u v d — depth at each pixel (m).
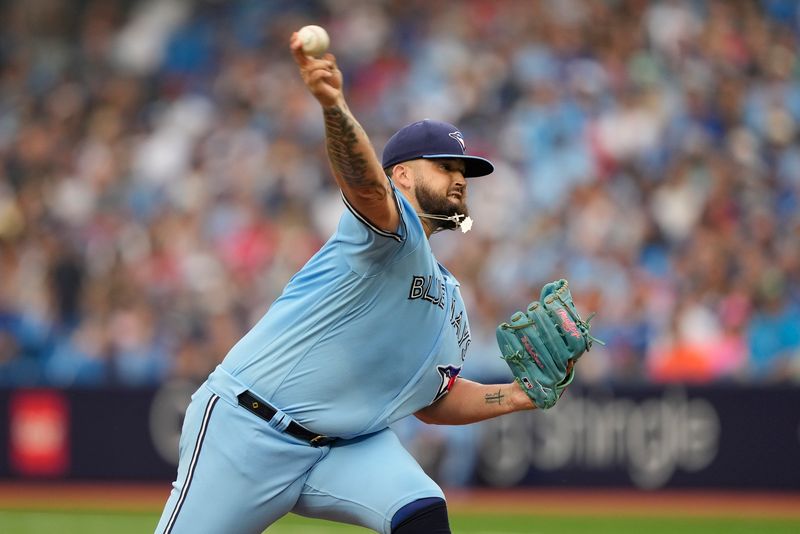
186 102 63.88
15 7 70.00
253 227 54.28
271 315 16.53
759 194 53.72
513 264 49.97
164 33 68.25
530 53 61.94
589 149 57.12
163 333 49.34
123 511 36.94
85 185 58.50
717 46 61.25
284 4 68.38
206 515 16.20
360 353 16.22
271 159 58.25
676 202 53.00
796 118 58.75
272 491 16.38
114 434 42.12
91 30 69.19
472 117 59.91
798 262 49.44
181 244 53.38
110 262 53.31
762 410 39.72
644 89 59.28
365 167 14.48
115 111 63.62
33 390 42.53
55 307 52.19
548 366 17.14
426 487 16.17
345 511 16.50
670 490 39.75
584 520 35.19
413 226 15.91
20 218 56.66
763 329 45.69
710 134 57.34
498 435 40.72
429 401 17.36
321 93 14.06
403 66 63.62
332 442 16.83
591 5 63.50
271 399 16.30
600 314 46.53
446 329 16.98
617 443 40.06
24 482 42.31
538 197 54.97
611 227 51.38
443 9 65.62
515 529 33.50
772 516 36.09
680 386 40.09
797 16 62.81
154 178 58.56
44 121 62.91
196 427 16.50
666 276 48.62
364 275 15.86
